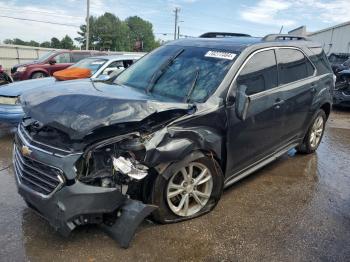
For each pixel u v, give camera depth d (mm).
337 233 3520
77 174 2910
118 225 3096
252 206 4012
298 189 4516
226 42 4461
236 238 3375
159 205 3328
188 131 3309
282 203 4113
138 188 3285
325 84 5645
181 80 3996
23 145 3244
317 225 3656
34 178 3150
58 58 14953
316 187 4602
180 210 3539
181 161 3340
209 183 3693
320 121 5871
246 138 4016
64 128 2914
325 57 5914
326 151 6219
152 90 4027
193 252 3148
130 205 3066
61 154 2965
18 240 3248
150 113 3041
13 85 6719
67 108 3088
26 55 31391
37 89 3832
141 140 3076
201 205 3699
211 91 3705
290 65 4852
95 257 3039
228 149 3781
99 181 2990
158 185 3256
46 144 3117
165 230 3438
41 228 3443
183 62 4246
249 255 3139
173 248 3188
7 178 4652
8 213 3709
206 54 4234
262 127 4242
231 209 3918
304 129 5402
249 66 4078
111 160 3027
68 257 3035
